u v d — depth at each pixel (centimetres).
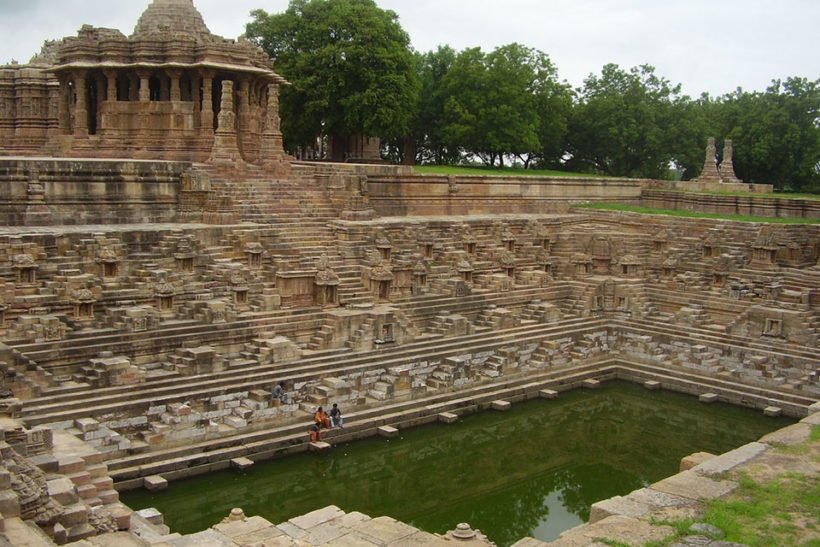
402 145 10075
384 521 2253
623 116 8962
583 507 3064
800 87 8775
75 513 1905
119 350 3164
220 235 3975
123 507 2162
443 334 4169
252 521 2269
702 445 3706
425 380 3859
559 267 5359
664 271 5112
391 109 6900
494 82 8194
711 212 6316
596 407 4194
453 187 5609
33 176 3678
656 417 4078
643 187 6981
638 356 4706
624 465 3497
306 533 2197
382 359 3756
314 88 6794
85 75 4878
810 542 1798
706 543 1788
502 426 3856
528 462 3516
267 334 3597
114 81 4844
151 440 2902
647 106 9012
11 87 5728
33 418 2731
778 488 2108
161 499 2797
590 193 6588
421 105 8831
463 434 3700
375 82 6869
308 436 3231
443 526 2858
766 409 4000
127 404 2917
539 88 8994
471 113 8306
